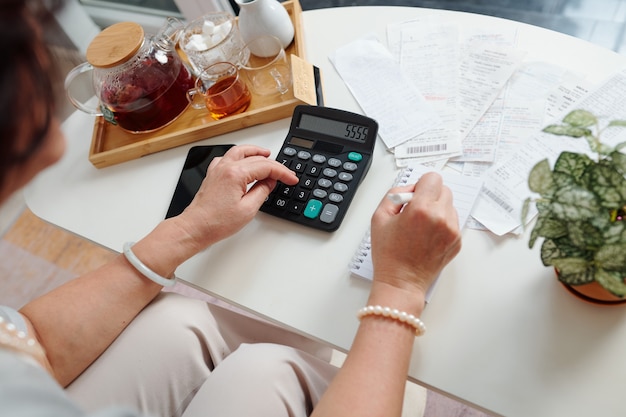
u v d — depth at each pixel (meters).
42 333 0.53
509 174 0.59
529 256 0.53
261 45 0.78
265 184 0.63
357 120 0.65
